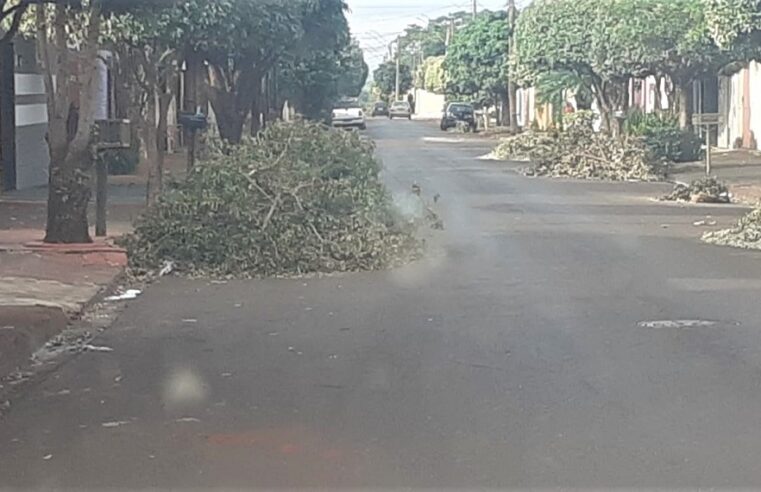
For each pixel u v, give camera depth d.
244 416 8.77
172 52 23.11
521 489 7.00
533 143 45.03
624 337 11.67
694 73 43.62
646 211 25.73
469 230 21.73
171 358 10.95
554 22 43.88
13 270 15.68
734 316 12.80
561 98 55.06
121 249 16.89
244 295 14.66
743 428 8.31
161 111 22.62
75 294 14.20
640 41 41.03
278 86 46.31
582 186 33.25
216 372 10.31
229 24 23.84
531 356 10.81
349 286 15.32
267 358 10.89
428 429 8.34
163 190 18.28
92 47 17.23
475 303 13.84
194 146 25.44
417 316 13.01
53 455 7.81
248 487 7.08
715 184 28.62
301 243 16.69
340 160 18.20
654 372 10.11
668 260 17.55
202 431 8.36
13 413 8.96
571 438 8.08
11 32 12.24
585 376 9.98
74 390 9.70
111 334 12.22
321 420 8.62
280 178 17.08
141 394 9.52
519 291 14.69
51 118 17.38
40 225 20.95
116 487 7.12
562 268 16.75
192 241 16.64
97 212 18.72
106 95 32.22
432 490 7.00
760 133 47.69
